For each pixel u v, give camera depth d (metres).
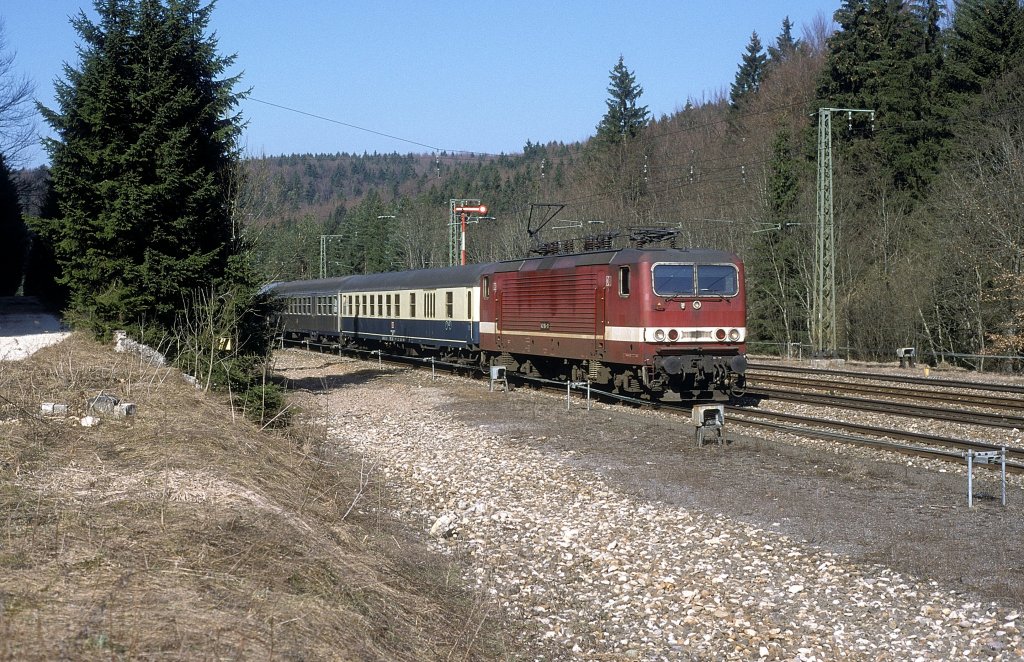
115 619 5.38
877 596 7.60
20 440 9.21
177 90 17.16
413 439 16.59
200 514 7.68
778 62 85.38
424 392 23.48
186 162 17.27
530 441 15.52
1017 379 26.20
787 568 8.41
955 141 41.38
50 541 6.50
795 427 15.75
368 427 18.28
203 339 15.91
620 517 10.44
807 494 10.98
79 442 9.51
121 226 16.47
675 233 20.98
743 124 74.88
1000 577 7.84
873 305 39.25
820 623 7.16
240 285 17.45
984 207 33.47
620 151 76.12
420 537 10.12
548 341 23.03
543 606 7.92
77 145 16.62
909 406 18.16
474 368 27.50
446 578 8.48
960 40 43.84
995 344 33.78
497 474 13.08
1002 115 35.91
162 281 16.95
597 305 20.67
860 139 46.88
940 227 36.09
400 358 33.81
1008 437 15.38
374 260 93.00
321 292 41.25
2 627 5.02
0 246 42.44
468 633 7.11
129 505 7.61
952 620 7.03
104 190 16.39
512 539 9.93
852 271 41.59
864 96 48.03
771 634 7.00
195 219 17.36
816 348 36.12
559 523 10.38
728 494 11.04
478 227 78.06
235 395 14.12
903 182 45.31
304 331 43.44
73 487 7.90
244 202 20.53
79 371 13.27
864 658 6.55
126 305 16.75
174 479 8.55
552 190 89.56
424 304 31.27
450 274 29.44
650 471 12.61
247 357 16.25
